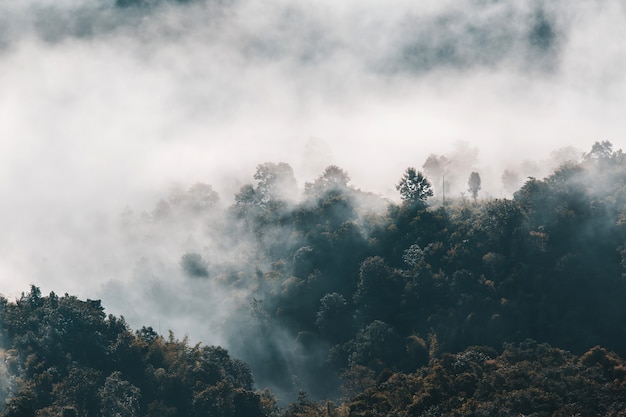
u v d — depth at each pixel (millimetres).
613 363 171250
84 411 169750
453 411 163000
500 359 181875
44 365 184750
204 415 176125
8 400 170625
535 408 157500
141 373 187500
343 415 173000
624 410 154875
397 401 174125
